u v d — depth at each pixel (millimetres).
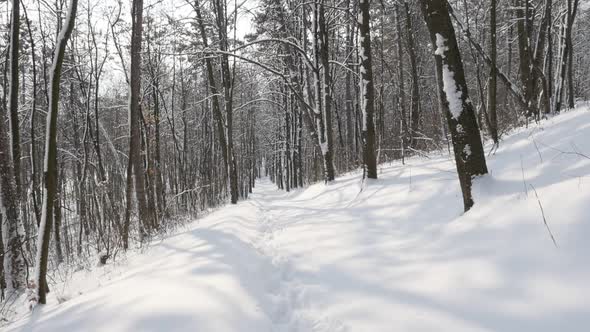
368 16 8578
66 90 14844
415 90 14633
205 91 24484
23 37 9805
